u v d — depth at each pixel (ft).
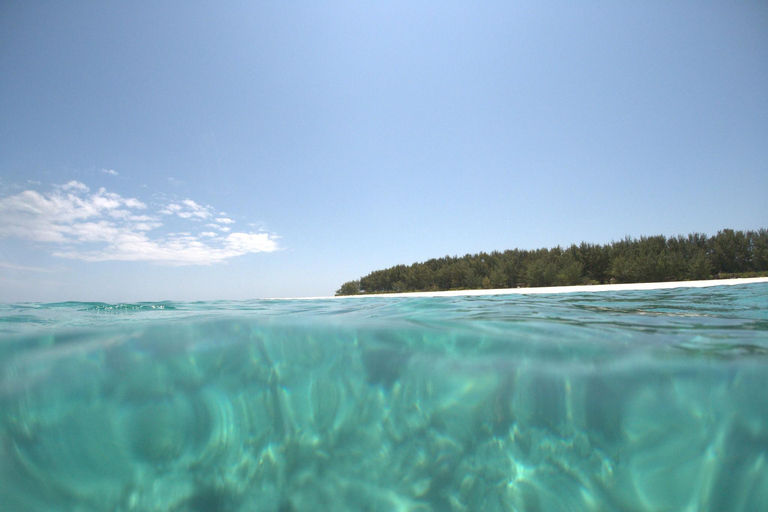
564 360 6.28
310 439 5.69
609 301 15.28
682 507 4.50
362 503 4.98
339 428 5.81
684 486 4.59
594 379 5.75
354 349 7.49
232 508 4.98
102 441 5.04
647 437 5.00
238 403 5.95
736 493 4.39
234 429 5.59
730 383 5.27
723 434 4.77
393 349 7.34
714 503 4.42
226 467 5.21
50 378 5.94
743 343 6.73
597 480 4.92
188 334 8.55
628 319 9.74
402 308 14.44
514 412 5.69
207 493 4.98
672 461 4.76
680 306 12.75
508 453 5.38
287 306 17.58
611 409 5.32
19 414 5.03
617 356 6.17
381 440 5.68
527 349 6.82
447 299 20.04
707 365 5.57
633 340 7.09
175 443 5.25
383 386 6.40
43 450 4.74
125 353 7.13
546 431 5.44
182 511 4.83
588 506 4.76
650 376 5.60
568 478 5.02
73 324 10.11
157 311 14.97
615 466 4.93
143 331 8.85
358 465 5.40
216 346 7.66
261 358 7.14
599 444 5.14
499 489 5.07
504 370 6.16
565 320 9.71
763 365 5.45
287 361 7.06
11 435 4.77
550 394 5.70
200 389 6.12
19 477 4.44
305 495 5.10
